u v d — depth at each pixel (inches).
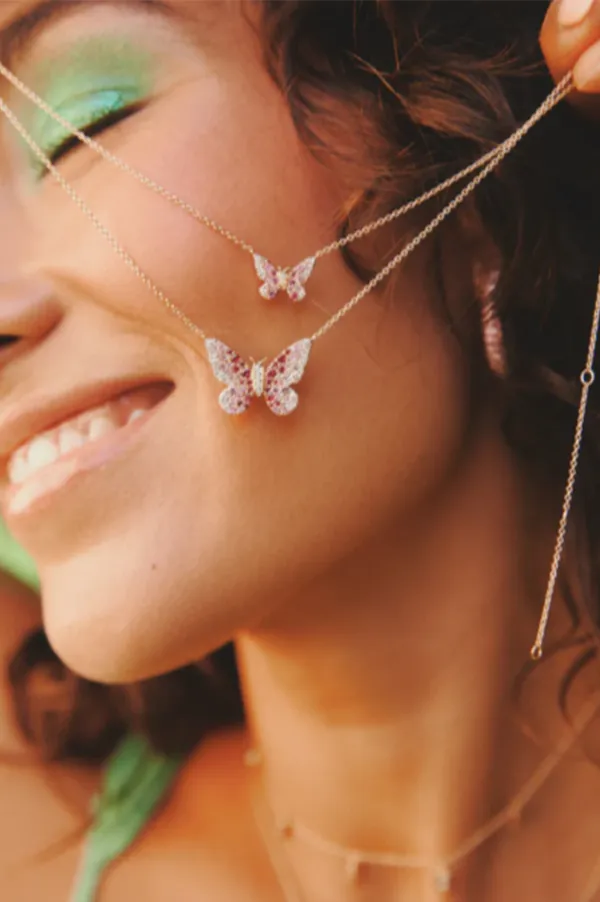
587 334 14.8
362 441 13.5
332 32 13.8
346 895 15.1
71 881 15.8
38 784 17.0
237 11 13.6
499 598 14.7
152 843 16.0
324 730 14.9
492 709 14.8
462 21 14.3
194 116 13.3
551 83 14.3
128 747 17.3
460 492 14.5
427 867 14.8
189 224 13.2
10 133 13.8
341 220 13.5
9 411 13.7
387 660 14.6
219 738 17.2
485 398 14.6
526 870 14.9
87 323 13.5
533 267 14.3
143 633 13.3
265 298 13.2
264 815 15.9
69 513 13.5
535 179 14.2
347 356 13.5
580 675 15.2
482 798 14.8
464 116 13.8
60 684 17.7
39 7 13.3
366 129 13.7
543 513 15.0
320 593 14.2
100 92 13.4
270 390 13.2
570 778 15.1
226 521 13.3
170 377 13.4
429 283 13.9
